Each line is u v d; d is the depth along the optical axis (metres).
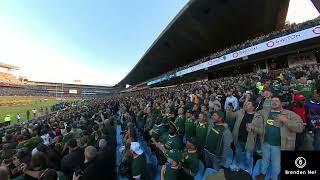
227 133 6.34
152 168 7.52
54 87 147.25
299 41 19.09
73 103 56.00
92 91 170.38
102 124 9.84
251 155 6.23
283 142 5.16
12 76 142.38
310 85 7.88
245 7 30.28
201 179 6.21
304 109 5.98
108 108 22.28
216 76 43.78
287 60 26.94
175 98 16.05
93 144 8.04
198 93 14.32
